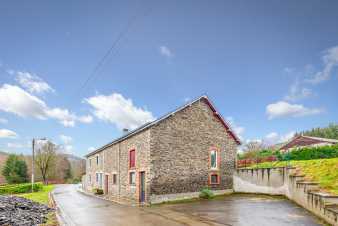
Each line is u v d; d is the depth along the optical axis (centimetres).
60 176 7850
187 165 2219
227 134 2505
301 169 1941
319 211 1262
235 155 2516
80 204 2211
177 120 2227
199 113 2361
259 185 2225
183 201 2077
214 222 1302
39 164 6875
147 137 2114
